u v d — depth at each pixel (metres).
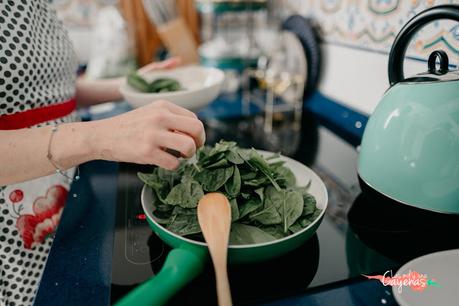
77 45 1.20
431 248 0.40
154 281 0.31
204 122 0.82
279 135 0.75
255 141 0.72
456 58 0.49
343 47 0.75
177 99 0.61
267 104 0.91
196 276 0.33
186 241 0.33
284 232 0.37
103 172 0.61
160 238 0.39
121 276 0.36
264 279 0.36
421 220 0.39
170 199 0.40
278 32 1.02
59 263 0.39
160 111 0.36
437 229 0.43
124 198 0.51
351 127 0.74
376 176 0.41
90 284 0.36
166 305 0.32
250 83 1.04
